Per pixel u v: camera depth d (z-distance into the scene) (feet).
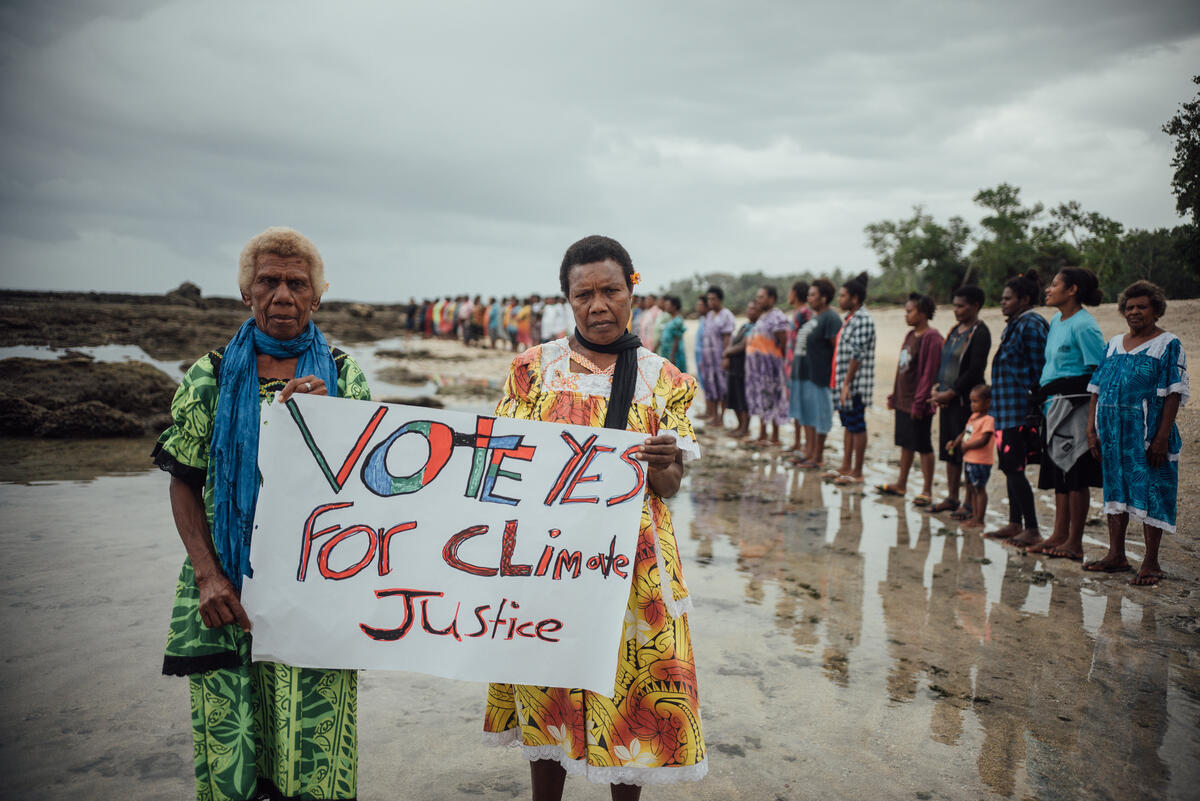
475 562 7.14
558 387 7.61
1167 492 15.26
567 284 7.63
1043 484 17.71
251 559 6.63
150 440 31.04
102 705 9.85
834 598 14.73
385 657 6.95
